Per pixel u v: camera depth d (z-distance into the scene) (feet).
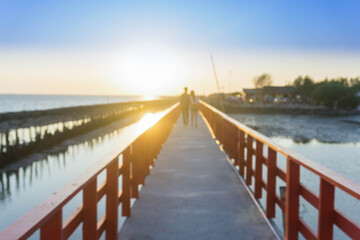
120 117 158.51
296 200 9.80
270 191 13.15
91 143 86.89
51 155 69.87
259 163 15.43
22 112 131.85
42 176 52.13
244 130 17.78
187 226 12.78
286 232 9.97
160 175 21.02
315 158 74.49
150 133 22.82
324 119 213.05
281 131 141.28
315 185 40.16
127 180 13.53
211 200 15.90
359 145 98.94
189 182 19.25
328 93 277.44
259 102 350.23
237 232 12.19
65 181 49.03
